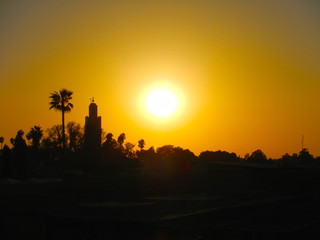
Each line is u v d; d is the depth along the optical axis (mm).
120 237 23641
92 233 24062
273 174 42250
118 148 69562
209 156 74312
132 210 25438
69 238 24516
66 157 63031
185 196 34406
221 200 32906
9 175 46250
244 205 31328
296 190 42094
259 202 33719
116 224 23781
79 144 69688
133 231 23438
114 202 29406
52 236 24859
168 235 22922
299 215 29562
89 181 36438
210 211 28047
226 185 41781
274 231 22625
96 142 63062
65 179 34969
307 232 25094
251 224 25516
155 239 23094
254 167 42000
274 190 42031
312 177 42438
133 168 60062
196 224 25328
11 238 25328
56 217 25031
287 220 27172
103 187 36844
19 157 52750
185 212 27484
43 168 58438
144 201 30453
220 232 23141
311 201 39594
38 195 31094
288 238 22469
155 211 27125
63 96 64562
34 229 25250
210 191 40781
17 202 29828
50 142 75500
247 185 41656
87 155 60781
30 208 28172
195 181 42031
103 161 61281
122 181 38656
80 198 31891
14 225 25656
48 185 33438
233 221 26625
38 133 77750
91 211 25656
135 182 39594
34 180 37562
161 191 37969
